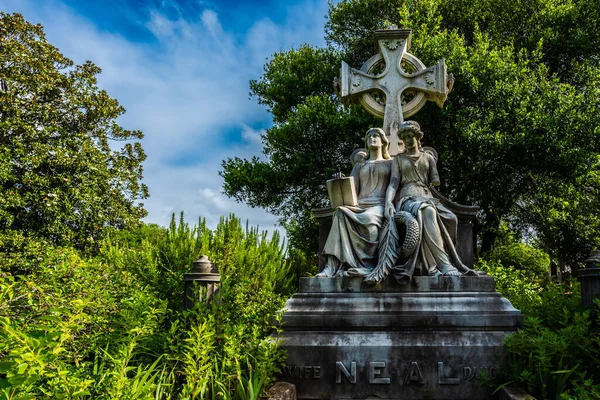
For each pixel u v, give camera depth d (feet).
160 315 16.22
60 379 8.52
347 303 15.87
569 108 40.16
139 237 44.45
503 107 40.32
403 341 14.98
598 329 14.43
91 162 45.93
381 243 16.57
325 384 14.88
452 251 16.70
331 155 48.26
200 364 12.48
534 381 13.14
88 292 13.32
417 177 18.07
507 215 50.67
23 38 47.44
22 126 42.19
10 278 11.03
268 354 13.75
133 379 11.10
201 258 18.17
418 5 48.42
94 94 50.44
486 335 14.85
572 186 43.37
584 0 45.91
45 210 40.70
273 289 29.17
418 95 21.59
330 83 51.72
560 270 63.26
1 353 9.39
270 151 54.29
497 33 48.49
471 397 14.33
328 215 18.44
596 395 10.58
